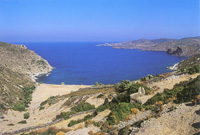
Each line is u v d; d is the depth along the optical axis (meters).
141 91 24.59
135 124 15.81
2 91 47.38
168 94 20.70
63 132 18.41
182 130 11.99
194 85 17.72
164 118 14.63
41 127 22.78
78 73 135.50
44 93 68.19
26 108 47.47
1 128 25.48
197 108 14.31
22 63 132.88
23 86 69.81
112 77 118.19
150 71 134.25
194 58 115.56
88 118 23.05
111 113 19.45
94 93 41.72
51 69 152.75
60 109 37.47
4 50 134.00
